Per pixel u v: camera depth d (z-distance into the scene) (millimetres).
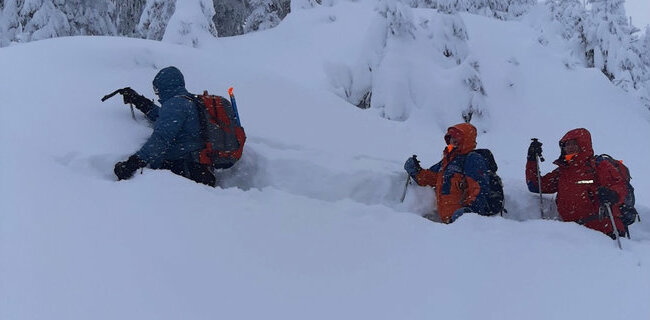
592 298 3416
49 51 5828
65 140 4391
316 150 5543
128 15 18781
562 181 4922
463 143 4836
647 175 8523
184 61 6297
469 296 3305
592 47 14930
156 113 4965
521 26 13750
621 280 3674
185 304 2828
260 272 3260
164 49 6391
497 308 3219
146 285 2904
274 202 4230
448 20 10273
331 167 5230
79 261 2992
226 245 3461
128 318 2641
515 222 4438
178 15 12992
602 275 3725
